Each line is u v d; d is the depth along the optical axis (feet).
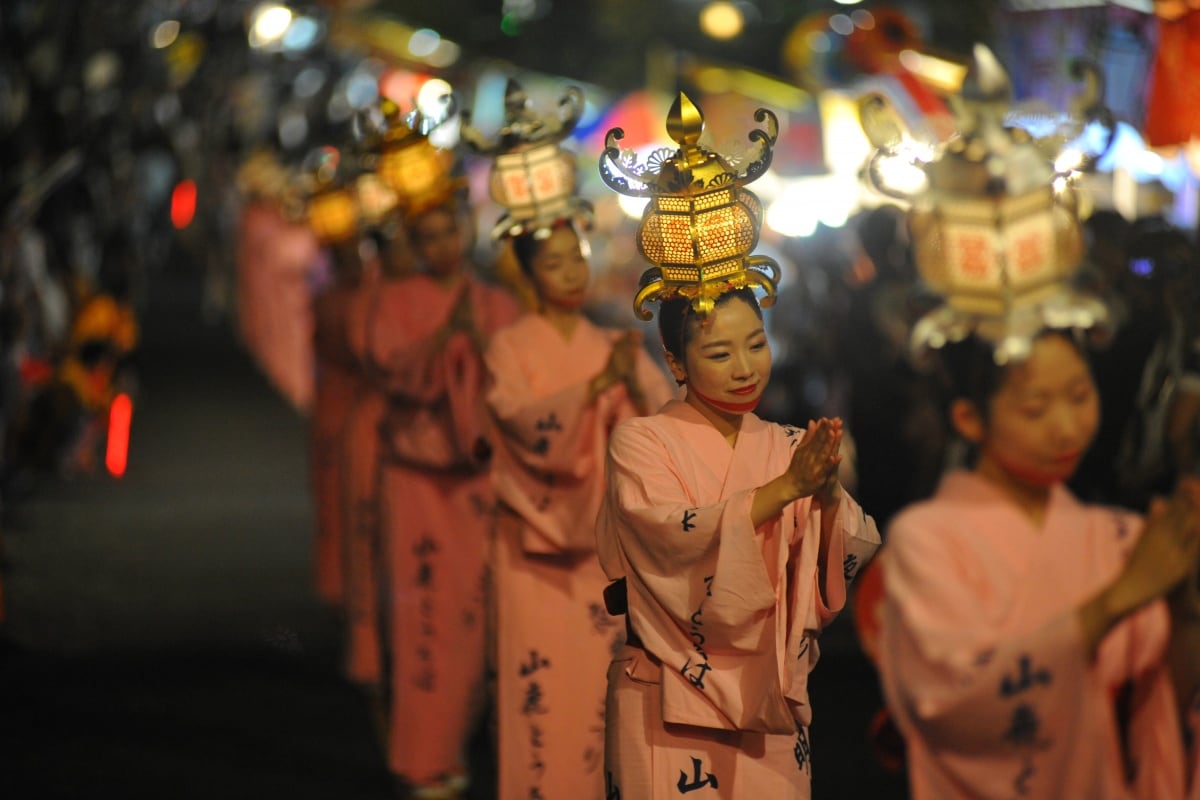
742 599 37.27
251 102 302.04
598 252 189.98
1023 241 33.81
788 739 39.68
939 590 34.04
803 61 167.22
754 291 39.29
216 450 169.27
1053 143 35.88
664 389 60.29
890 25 115.75
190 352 262.26
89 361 151.33
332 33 261.85
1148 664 34.76
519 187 59.06
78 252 160.15
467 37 261.85
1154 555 32.96
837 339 123.95
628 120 209.97
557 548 58.39
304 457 164.66
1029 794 33.63
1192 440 56.13
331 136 253.44
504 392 58.65
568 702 58.85
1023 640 33.09
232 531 126.72
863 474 103.55
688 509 37.76
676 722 38.93
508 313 75.51
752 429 40.14
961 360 34.60
